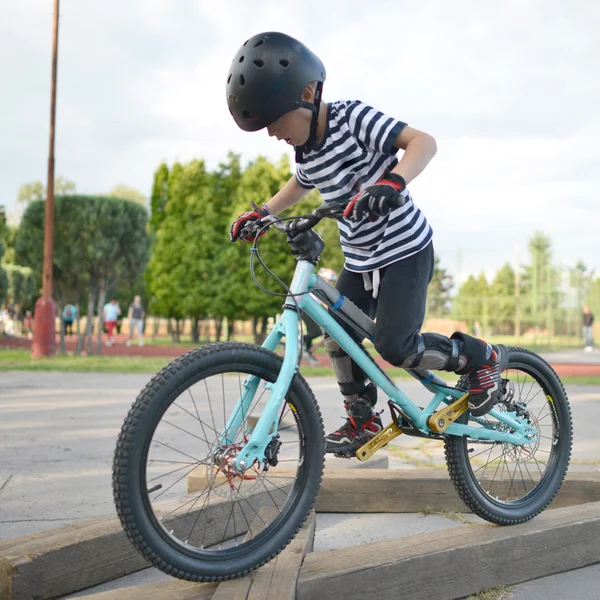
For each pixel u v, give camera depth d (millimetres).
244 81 1913
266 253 21703
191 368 1685
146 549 1618
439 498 2719
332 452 2191
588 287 26672
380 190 1760
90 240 13031
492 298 25391
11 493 2877
